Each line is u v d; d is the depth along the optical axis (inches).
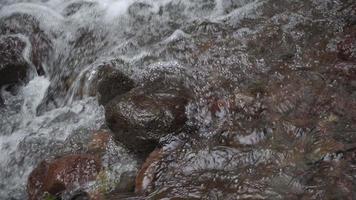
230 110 221.3
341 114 204.7
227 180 183.2
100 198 197.9
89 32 341.7
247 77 243.6
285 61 249.1
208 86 239.8
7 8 370.3
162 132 212.7
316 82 227.0
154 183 192.5
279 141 197.5
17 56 328.5
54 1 374.0
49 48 341.1
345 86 220.5
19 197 239.5
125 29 335.6
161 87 238.8
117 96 239.8
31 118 298.7
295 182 173.9
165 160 202.2
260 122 210.4
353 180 169.3
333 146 185.9
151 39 317.1
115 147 226.7
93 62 320.8
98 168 215.3
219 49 272.2
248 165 189.2
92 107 273.3
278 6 299.9
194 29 304.2
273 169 182.9
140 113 213.5
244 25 291.1
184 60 272.4
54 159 229.1
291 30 271.7
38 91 325.1
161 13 337.4
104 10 351.6
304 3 293.4
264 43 268.1
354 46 243.1
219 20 305.1
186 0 337.7
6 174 253.6
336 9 278.7
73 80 318.0
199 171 192.9
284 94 222.5
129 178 207.3
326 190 167.3
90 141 239.0
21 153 256.4
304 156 185.3
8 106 312.2
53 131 266.7
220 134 210.1
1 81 322.3
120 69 275.6
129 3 350.0
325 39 256.7
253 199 170.7
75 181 210.5
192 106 225.3
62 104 310.3
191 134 214.1
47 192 211.9
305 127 200.4
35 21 352.8
